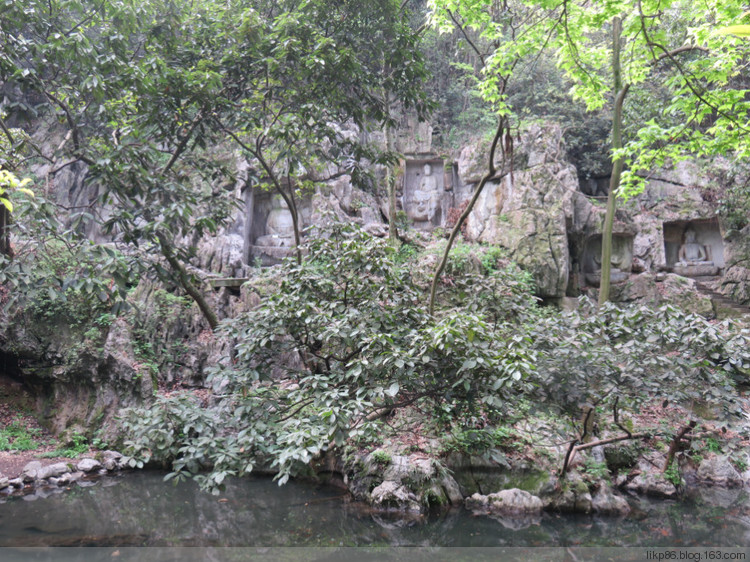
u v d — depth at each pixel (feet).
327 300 22.82
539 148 45.78
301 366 32.73
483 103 57.11
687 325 21.61
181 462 19.19
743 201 44.57
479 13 25.53
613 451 27.76
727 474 27.53
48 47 23.18
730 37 23.20
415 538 20.51
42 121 51.47
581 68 29.09
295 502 24.79
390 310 22.36
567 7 24.62
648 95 42.22
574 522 22.47
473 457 26.00
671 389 21.72
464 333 18.74
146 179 24.25
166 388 34.99
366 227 46.42
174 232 24.76
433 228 51.11
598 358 21.77
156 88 25.85
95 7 26.58
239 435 19.86
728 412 21.77
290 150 27.78
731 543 20.01
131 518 22.49
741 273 44.50
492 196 46.42
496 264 42.01
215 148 48.60
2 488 26.43
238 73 28.89
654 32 27.91
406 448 25.81
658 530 21.57
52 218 21.58
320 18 29.12
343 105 29.60
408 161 52.90
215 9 29.22
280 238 49.37
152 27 27.89
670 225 49.14
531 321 24.80
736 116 23.22
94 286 21.98
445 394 20.20
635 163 25.59
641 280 43.96
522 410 23.50
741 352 21.44
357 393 19.34
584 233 45.65
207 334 37.04
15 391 36.94
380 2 28.81
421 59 29.17
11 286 35.60
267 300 21.84
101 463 30.40
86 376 33.86
